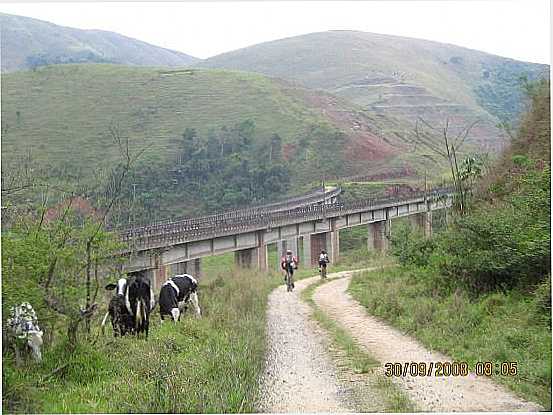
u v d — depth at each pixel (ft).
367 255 173.99
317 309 66.80
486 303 51.31
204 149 273.75
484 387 35.60
